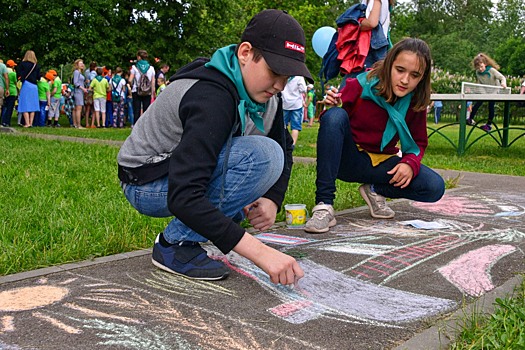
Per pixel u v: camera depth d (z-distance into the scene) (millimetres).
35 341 1922
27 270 2689
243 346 1896
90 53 19219
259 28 2150
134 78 15180
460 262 2895
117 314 2162
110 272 2672
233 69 2217
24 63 14086
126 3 20344
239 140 2455
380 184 3801
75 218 3539
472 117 11914
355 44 4574
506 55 46500
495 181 6020
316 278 2611
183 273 2596
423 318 2152
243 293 2402
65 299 2318
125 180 2549
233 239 2051
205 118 2146
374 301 2326
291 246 3182
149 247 3115
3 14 18984
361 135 3662
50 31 18922
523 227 3729
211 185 2434
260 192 2488
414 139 3654
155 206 2529
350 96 3566
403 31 39062
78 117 15750
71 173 5656
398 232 3555
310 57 26188
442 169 7254
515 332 1888
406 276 2662
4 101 13992
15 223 3389
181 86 2287
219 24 22797
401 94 3346
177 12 20891
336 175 3637
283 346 1899
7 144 8727
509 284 2514
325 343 1927
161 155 2432
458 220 3941
